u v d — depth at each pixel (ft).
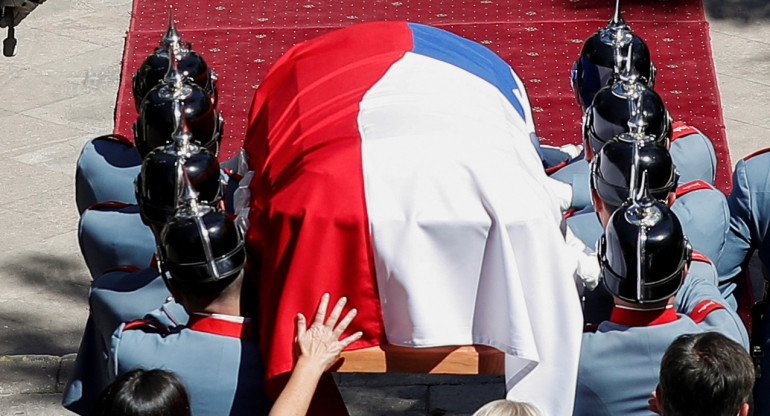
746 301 36.17
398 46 28.22
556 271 21.75
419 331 21.94
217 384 22.13
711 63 49.32
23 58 52.34
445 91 25.77
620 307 22.02
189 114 27.17
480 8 53.57
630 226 21.47
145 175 24.58
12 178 44.60
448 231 21.66
